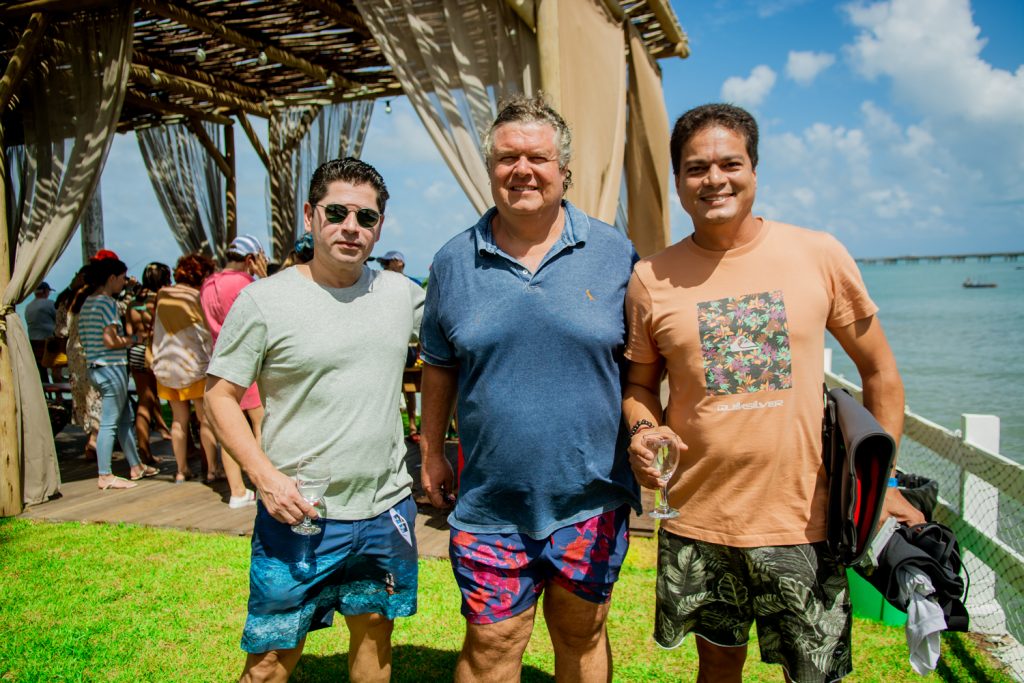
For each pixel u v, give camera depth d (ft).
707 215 6.19
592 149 15.47
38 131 17.89
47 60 17.75
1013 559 9.64
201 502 17.76
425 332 7.50
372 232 7.23
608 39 16.40
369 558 7.41
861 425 5.92
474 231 7.09
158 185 33.04
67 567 13.62
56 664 10.09
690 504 6.72
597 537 6.89
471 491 7.02
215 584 12.81
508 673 7.09
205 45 23.94
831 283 6.44
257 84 29.53
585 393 6.67
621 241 7.20
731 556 6.61
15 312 17.53
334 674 9.78
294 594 7.00
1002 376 69.26
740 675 7.23
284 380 7.16
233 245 17.16
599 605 7.04
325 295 7.30
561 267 6.72
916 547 6.29
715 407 6.40
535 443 6.61
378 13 15.35
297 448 7.17
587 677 7.26
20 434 17.43
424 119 15.12
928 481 10.53
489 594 6.88
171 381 18.95
